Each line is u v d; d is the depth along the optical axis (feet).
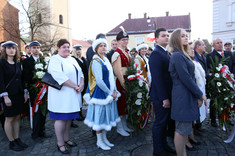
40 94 11.09
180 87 7.44
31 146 10.69
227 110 10.71
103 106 9.78
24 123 14.83
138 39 101.40
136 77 10.80
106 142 10.52
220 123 10.85
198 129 12.19
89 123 10.00
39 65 11.11
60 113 9.48
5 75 9.93
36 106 11.41
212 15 51.42
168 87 8.46
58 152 9.91
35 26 74.90
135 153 9.60
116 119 10.45
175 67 7.41
